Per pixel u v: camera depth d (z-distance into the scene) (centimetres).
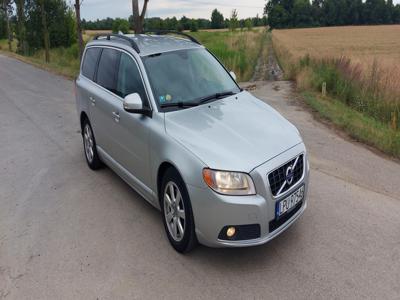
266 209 346
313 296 333
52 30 3925
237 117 418
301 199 395
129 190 556
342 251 396
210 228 348
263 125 407
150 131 414
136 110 422
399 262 377
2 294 351
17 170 646
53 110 1089
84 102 607
